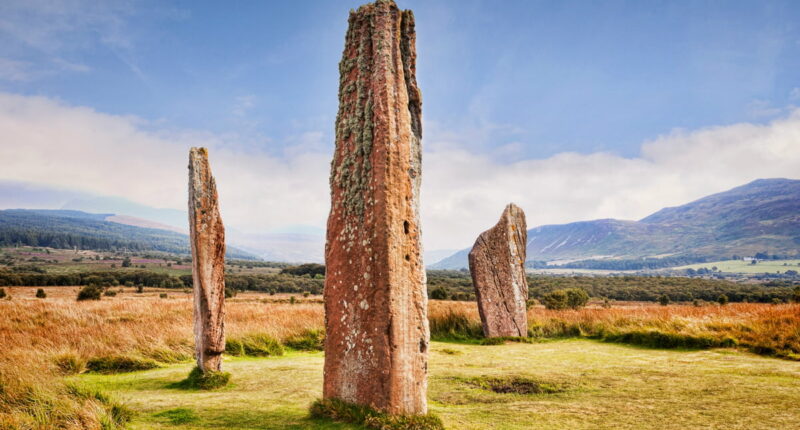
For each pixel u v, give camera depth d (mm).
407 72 5734
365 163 5344
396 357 4820
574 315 15586
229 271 108625
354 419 4719
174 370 8484
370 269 5082
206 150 7914
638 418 5043
